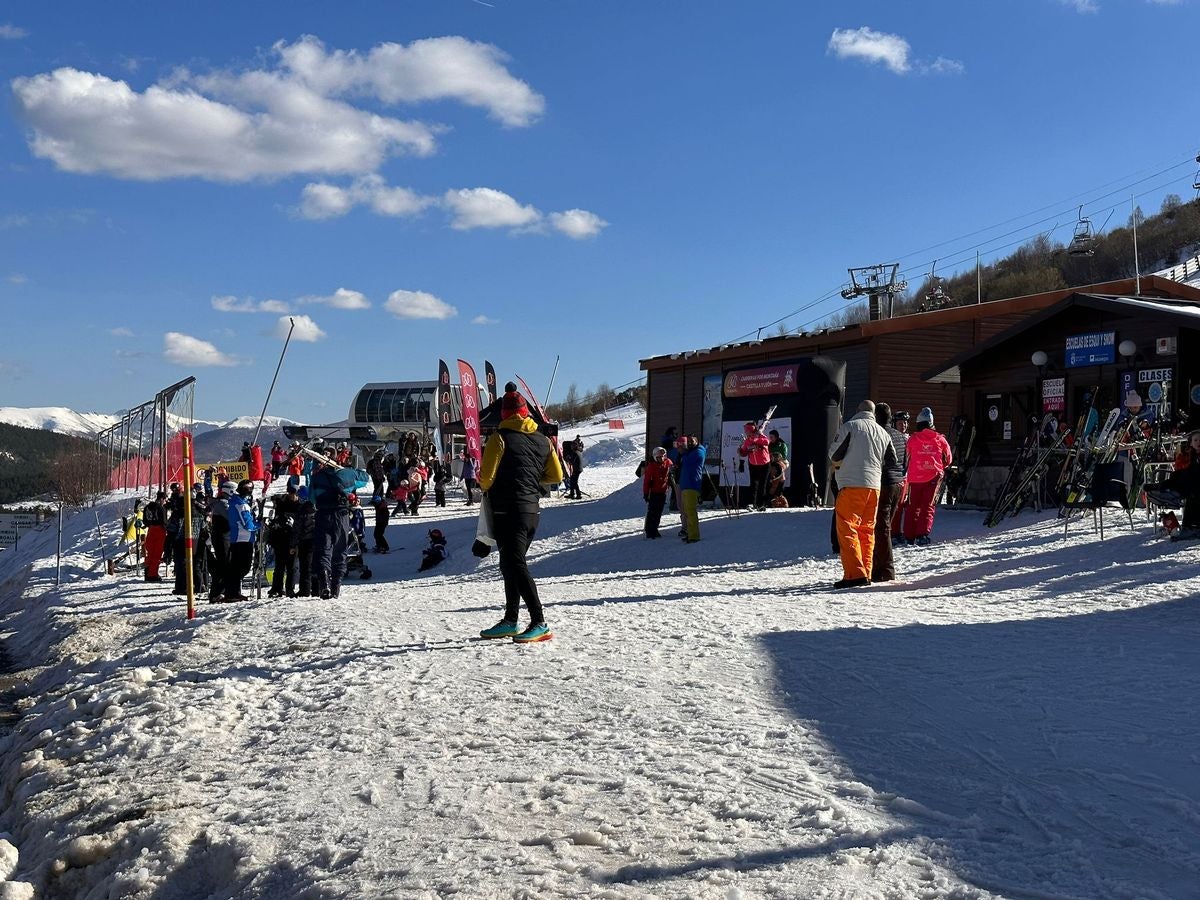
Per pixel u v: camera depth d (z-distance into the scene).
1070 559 11.99
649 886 3.53
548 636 8.02
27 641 16.30
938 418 26.19
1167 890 3.31
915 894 3.33
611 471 49.72
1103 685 6.03
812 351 27.59
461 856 3.94
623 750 5.12
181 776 5.60
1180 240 94.81
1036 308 26.80
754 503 22.08
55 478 50.88
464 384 33.97
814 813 4.09
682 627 8.38
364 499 35.47
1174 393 16.44
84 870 4.81
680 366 32.81
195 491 18.23
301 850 4.27
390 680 6.93
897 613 9.05
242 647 9.26
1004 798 4.21
